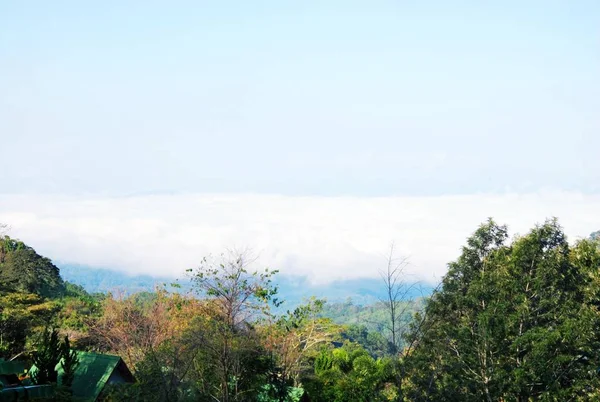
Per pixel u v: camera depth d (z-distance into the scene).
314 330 57.38
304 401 44.59
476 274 37.69
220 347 33.47
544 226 37.50
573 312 33.69
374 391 44.88
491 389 34.00
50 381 36.41
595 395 30.97
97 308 76.75
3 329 53.94
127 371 41.16
